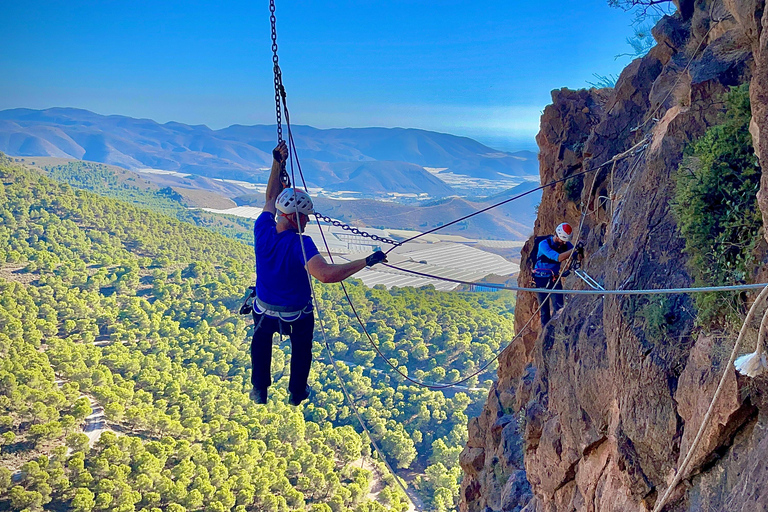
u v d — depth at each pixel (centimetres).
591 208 1503
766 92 578
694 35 1272
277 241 554
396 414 13650
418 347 18175
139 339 18600
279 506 8875
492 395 1970
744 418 584
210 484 9031
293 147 647
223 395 13275
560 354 1066
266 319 570
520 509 1413
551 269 1384
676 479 549
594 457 949
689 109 870
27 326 17238
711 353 629
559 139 1784
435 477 10456
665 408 699
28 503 7925
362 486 9962
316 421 13138
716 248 681
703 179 704
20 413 11075
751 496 523
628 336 762
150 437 11131
